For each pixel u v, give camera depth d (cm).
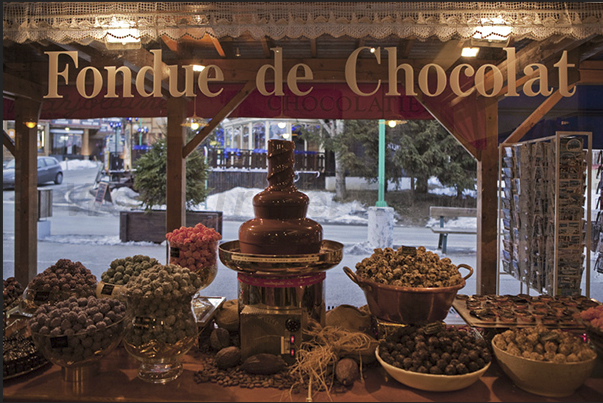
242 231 141
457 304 159
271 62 193
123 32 178
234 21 175
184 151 234
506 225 269
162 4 175
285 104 202
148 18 176
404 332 134
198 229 178
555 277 214
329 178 645
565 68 181
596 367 130
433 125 621
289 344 134
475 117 219
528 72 182
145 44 186
